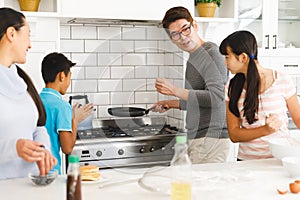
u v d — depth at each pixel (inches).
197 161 83.0
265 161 86.2
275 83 94.5
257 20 152.7
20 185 70.2
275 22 153.9
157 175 72.7
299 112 96.4
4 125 78.5
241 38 92.5
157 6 134.0
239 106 95.5
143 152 78.3
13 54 82.1
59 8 125.7
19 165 80.7
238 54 92.4
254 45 93.1
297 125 97.0
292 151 80.0
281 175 75.5
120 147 82.0
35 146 70.5
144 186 66.9
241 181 71.1
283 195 64.2
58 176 76.2
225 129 106.7
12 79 81.0
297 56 157.1
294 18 157.0
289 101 96.3
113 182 71.6
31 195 64.7
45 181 69.6
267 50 153.6
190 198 57.6
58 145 101.1
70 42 142.0
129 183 71.5
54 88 104.5
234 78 95.9
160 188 65.6
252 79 91.7
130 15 131.9
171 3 135.6
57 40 129.2
